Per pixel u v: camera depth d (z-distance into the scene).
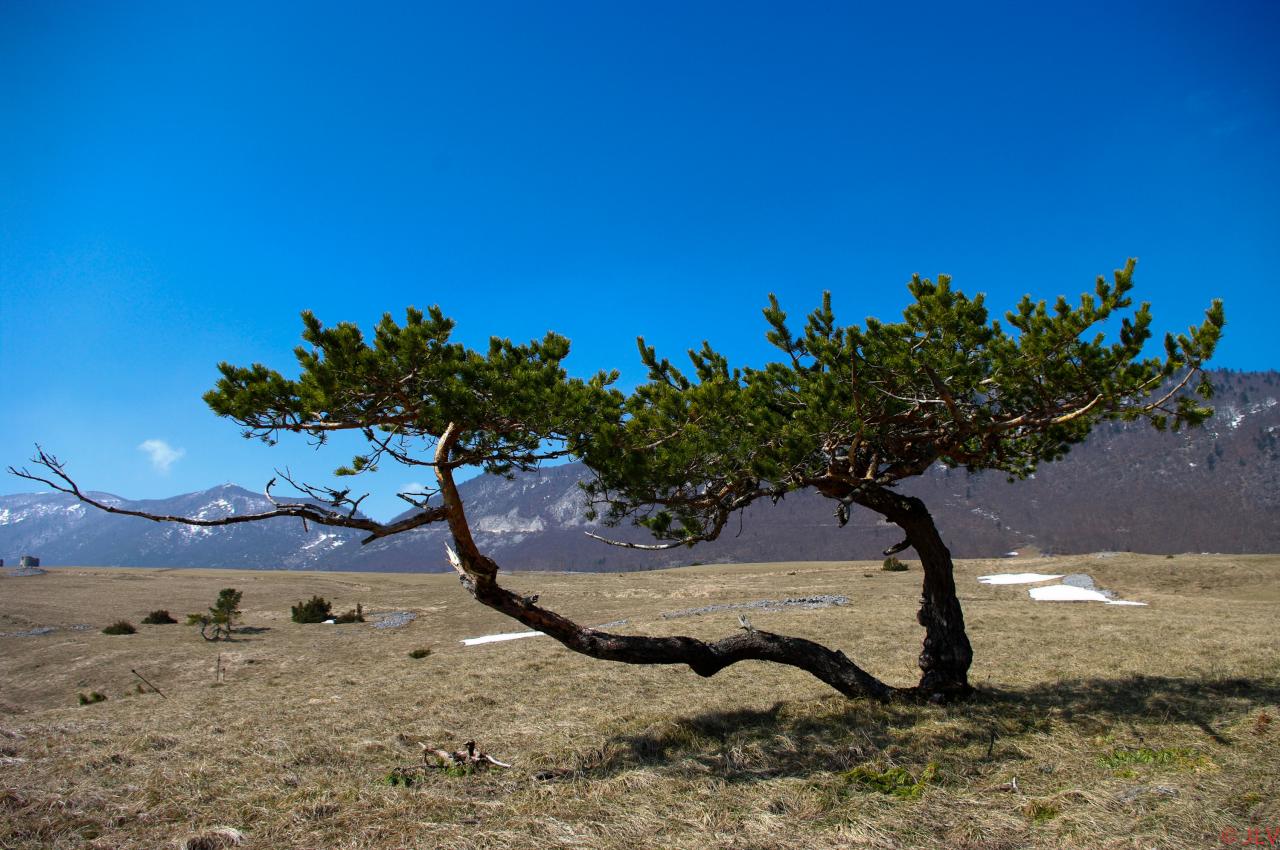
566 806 7.50
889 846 6.05
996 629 21.09
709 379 11.44
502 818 7.23
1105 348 8.92
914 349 9.22
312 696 17.00
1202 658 14.60
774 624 24.28
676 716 11.57
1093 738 9.05
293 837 6.86
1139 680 12.31
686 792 7.81
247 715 14.19
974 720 10.00
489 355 8.86
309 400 7.49
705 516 10.95
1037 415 9.45
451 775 8.97
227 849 6.66
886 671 15.22
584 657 19.70
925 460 10.98
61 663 29.62
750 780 8.04
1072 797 6.93
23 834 7.10
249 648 31.31
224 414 7.70
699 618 29.28
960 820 6.57
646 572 66.00
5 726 13.67
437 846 6.46
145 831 7.14
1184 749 8.38
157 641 33.78
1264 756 7.83
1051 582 38.75
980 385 9.47
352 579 73.38
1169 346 8.48
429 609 43.59
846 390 9.38
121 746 11.01
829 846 6.11
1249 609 26.80
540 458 9.09
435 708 13.90
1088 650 16.50
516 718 12.63
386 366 7.50
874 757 8.61
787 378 10.65
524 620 9.57
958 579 43.19
